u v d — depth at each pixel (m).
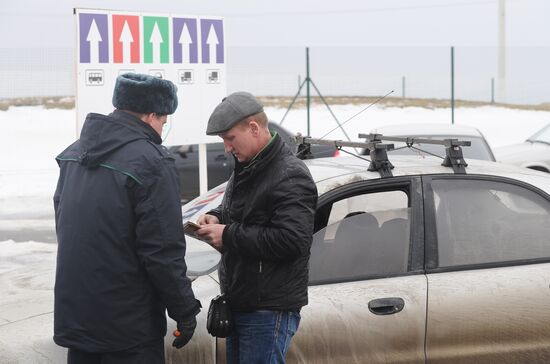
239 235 3.39
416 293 4.06
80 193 3.33
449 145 4.42
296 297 3.47
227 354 3.65
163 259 3.29
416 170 4.35
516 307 4.18
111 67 9.08
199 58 9.73
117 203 3.28
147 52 9.31
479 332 4.13
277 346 3.45
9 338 3.74
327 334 3.90
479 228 4.32
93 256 3.29
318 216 4.17
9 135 26.47
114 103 3.45
